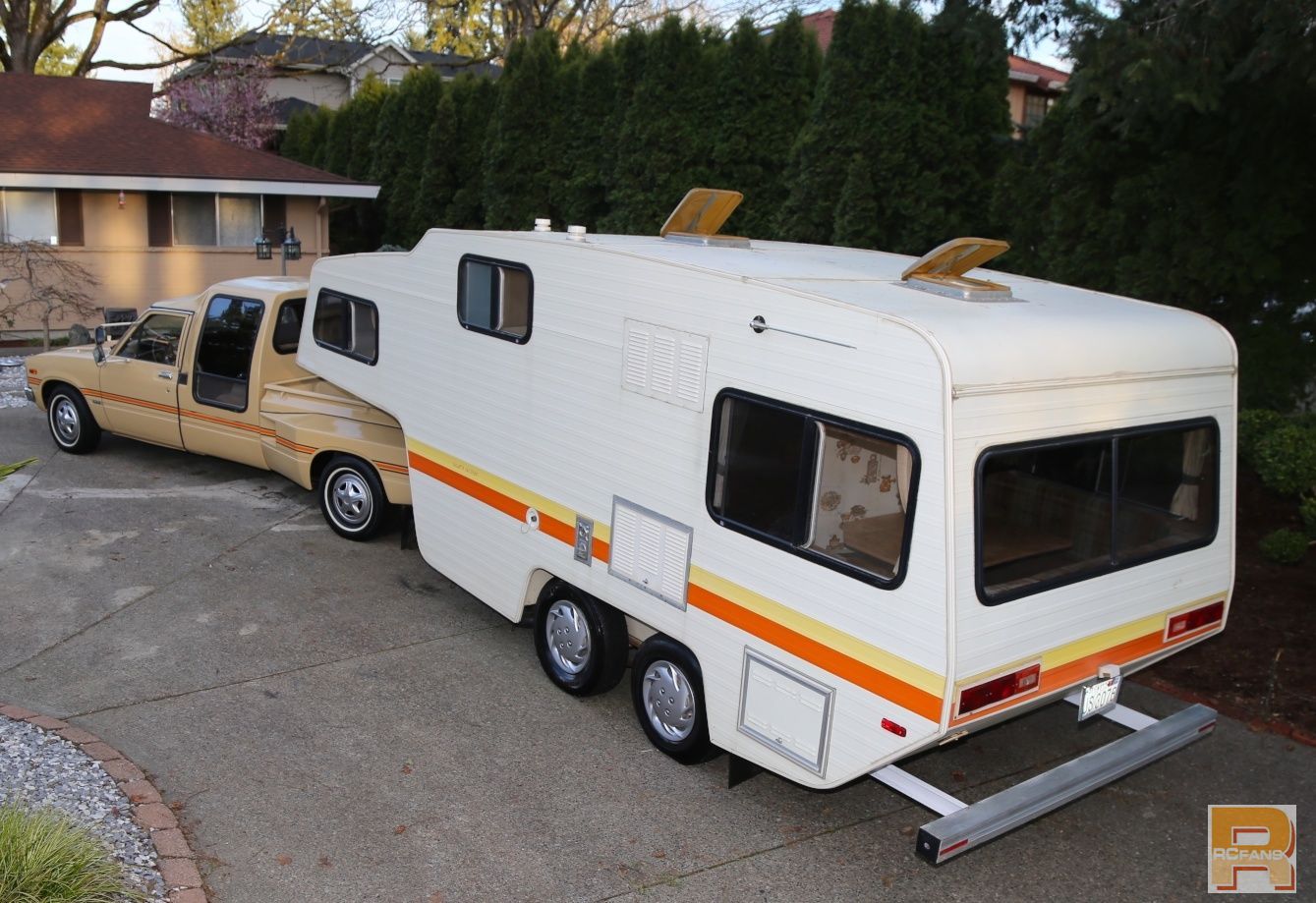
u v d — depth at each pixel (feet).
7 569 24.89
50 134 59.82
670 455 16.78
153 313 31.63
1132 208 28.14
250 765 17.29
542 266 19.06
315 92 126.62
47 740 17.28
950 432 12.87
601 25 95.71
